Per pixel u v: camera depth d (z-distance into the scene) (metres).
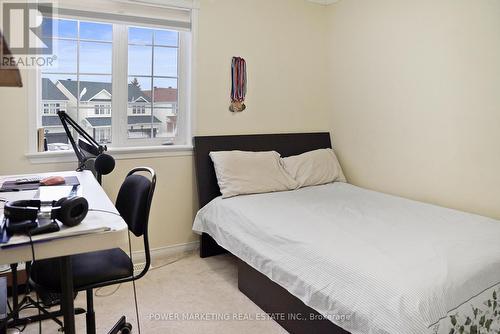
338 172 3.57
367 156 3.46
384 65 3.22
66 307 1.32
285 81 3.60
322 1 3.72
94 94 2.90
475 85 2.60
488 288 1.71
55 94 2.79
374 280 1.62
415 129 3.02
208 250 3.20
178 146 3.14
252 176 3.11
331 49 3.75
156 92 3.12
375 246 1.91
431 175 2.93
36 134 2.62
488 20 2.50
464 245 1.91
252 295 2.49
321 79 3.81
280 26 3.52
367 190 3.24
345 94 3.64
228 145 3.32
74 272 1.52
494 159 2.53
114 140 2.99
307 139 3.72
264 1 3.41
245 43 3.35
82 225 1.26
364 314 1.57
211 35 3.18
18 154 2.58
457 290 1.58
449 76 2.75
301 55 3.67
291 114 3.67
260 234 2.36
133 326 2.19
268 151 3.45
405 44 3.04
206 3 3.13
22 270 2.41
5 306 1.77
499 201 2.53
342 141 3.71
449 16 2.72
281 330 2.18
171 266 3.00
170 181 3.16
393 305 1.49
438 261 1.72
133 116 3.06
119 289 2.61
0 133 2.52
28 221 1.21
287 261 2.08
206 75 3.20
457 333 1.53
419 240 1.98
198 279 2.79
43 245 1.16
